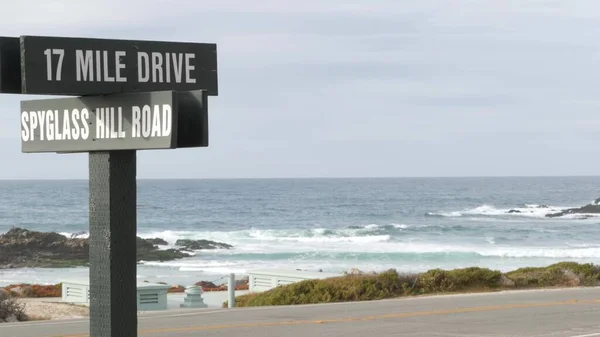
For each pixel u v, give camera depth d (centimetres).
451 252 6950
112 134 542
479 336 1420
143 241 7706
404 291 2519
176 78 565
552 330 1489
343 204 15988
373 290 2466
